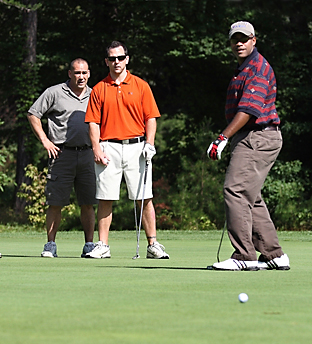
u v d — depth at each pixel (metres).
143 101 19.47
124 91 19.22
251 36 14.72
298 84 60.03
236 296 10.27
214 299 9.93
